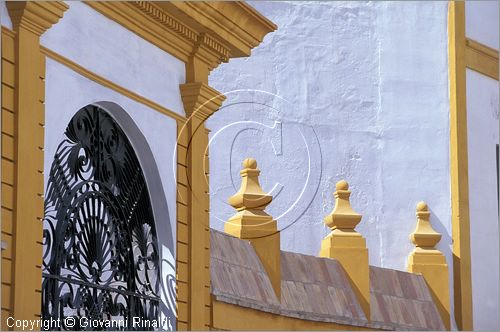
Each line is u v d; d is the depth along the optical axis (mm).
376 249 28203
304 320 22172
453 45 29078
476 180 28938
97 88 16531
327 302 22984
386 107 28938
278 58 28281
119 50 17141
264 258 21578
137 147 17844
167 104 18453
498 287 28641
